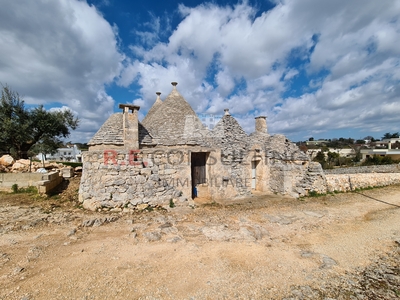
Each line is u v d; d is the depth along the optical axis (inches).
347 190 629.3
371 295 176.1
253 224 338.6
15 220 327.6
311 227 334.3
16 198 465.1
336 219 376.5
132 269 204.5
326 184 593.9
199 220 350.9
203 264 216.7
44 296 163.3
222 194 514.0
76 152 2272.4
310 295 173.6
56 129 973.2
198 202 477.7
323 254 245.9
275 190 591.8
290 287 184.2
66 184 585.9
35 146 900.0
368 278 201.3
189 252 240.5
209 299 167.2
